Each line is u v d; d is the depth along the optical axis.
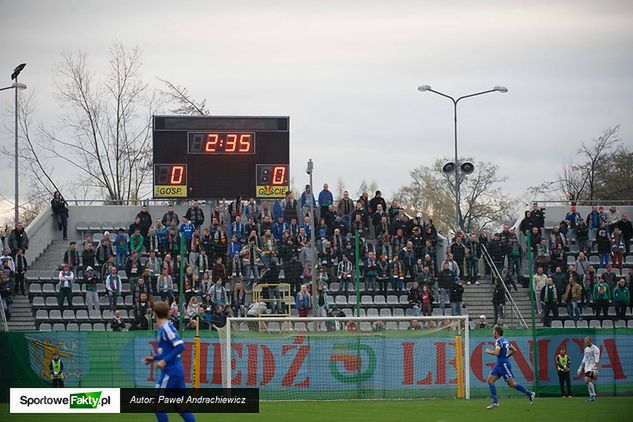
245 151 83.06
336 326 60.91
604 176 150.00
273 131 83.44
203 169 82.75
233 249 79.44
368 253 78.62
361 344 60.88
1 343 58.81
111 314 76.69
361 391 60.66
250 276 77.69
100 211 92.25
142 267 77.00
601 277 77.31
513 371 62.53
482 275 85.38
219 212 84.88
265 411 50.53
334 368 60.59
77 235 91.69
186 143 82.69
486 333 62.34
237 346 60.09
